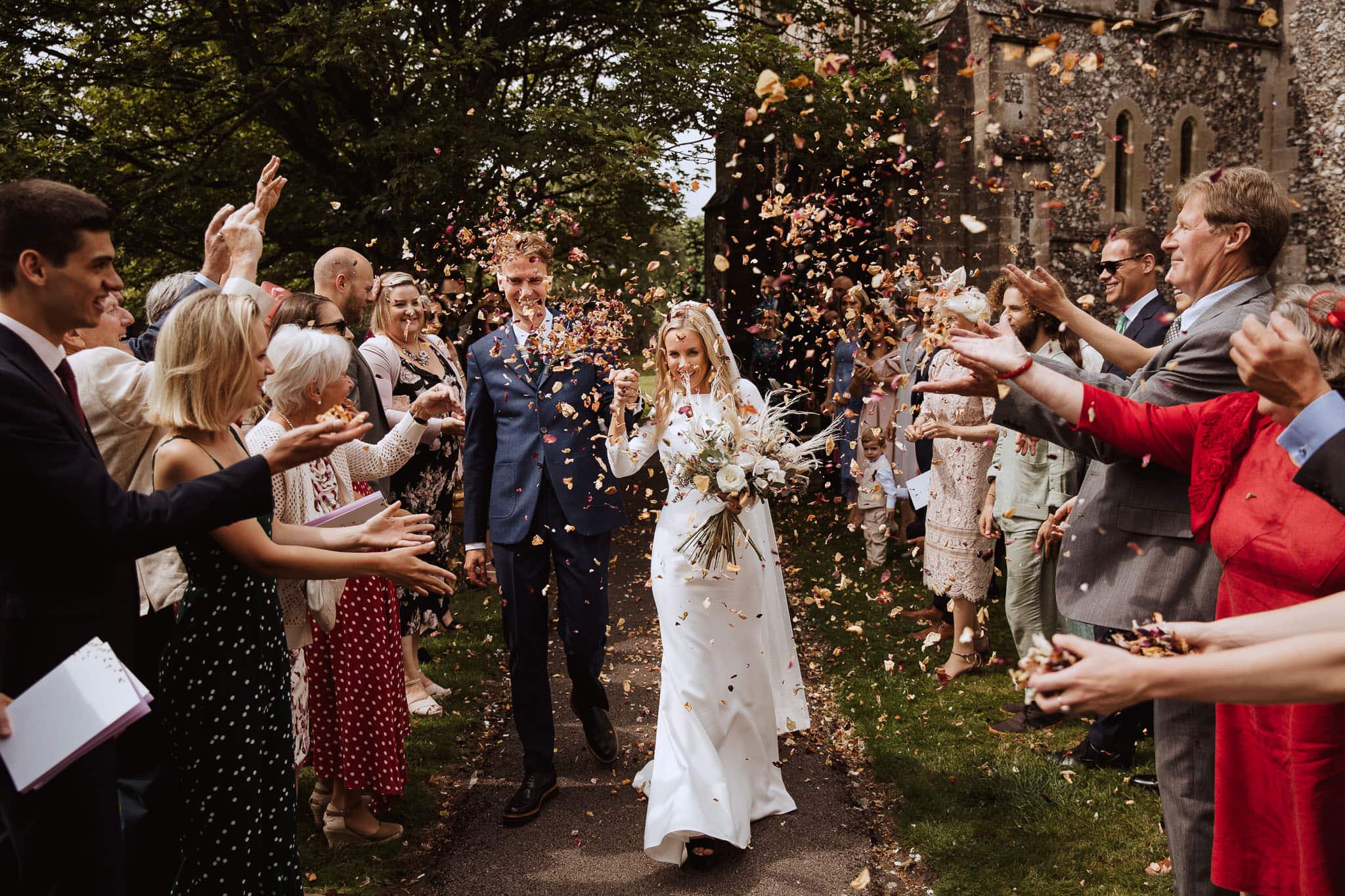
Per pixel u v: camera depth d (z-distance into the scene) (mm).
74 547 1941
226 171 10062
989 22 9953
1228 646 1599
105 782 2055
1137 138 12125
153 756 2672
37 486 1898
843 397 4031
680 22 10672
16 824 1958
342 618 3262
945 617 5859
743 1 10586
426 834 3531
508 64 9961
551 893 3115
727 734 3414
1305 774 1800
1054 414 2395
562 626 3867
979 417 4680
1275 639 1558
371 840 3422
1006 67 11062
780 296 8836
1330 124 13102
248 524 2268
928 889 3066
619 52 9617
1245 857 2014
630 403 3600
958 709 4508
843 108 8828
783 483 3449
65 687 1825
